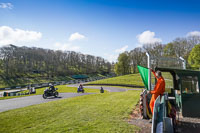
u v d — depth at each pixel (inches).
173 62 349.4
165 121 120.1
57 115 287.1
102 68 5447.8
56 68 4503.0
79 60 5300.2
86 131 197.6
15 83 3038.9
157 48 3068.4
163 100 158.9
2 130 214.1
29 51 4722.0
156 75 207.9
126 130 198.8
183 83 258.1
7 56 3966.5
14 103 544.7
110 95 598.9
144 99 252.4
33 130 210.2
